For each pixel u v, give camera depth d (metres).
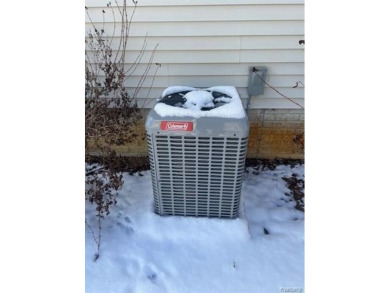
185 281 1.85
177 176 2.00
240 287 1.81
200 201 2.11
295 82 2.51
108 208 2.34
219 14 2.23
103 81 2.54
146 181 2.71
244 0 2.17
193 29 2.30
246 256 1.99
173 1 2.20
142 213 2.29
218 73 2.48
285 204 2.48
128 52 2.43
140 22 2.29
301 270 1.90
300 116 2.71
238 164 1.89
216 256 2.00
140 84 2.56
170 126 1.79
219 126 1.76
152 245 2.09
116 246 2.08
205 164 1.92
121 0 2.23
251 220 2.30
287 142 2.86
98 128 2.50
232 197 2.06
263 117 2.73
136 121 2.67
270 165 2.95
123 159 2.97
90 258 2.00
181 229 2.13
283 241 2.11
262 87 2.46
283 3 2.17
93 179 2.54
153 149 1.89
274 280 1.85
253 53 2.38
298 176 2.80
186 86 2.38
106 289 1.81
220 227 2.12
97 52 2.41
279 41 2.32
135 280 1.86
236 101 1.94
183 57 2.42
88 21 2.31
